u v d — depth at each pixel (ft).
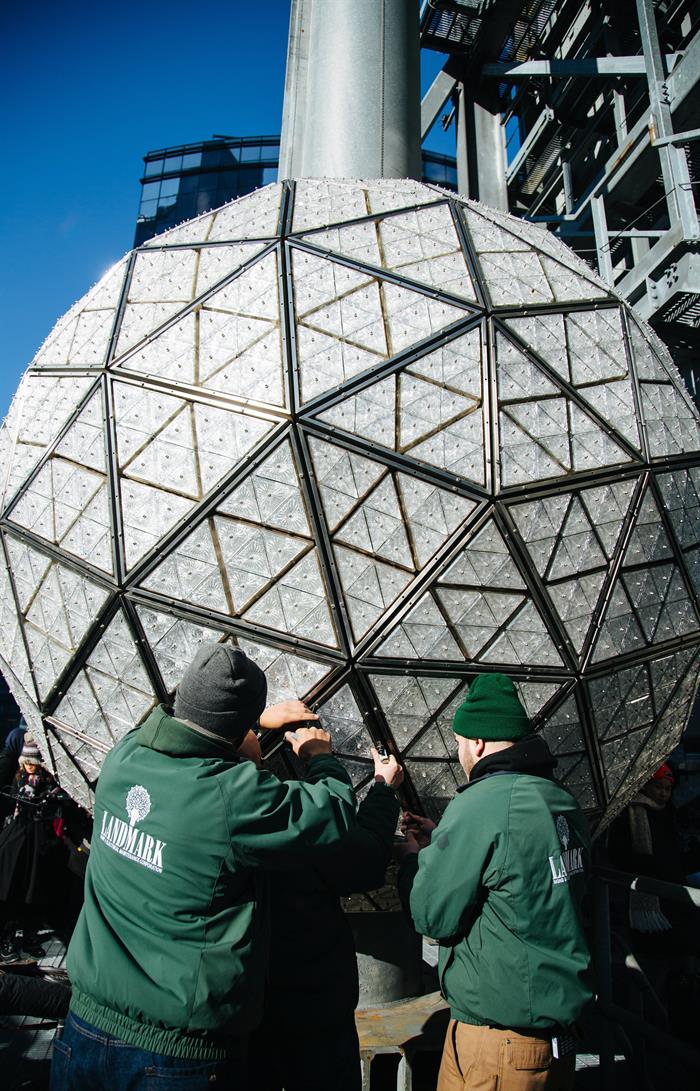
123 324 12.50
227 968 7.04
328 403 10.92
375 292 11.75
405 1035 12.22
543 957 7.62
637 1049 12.78
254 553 10.82
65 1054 7.31
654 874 17.17
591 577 11.66
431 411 11.16
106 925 7.50
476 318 11.80
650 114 39.06
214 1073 6.95
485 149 49.26
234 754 8.03
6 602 13.17
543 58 57.57
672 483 12.62
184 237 13.55
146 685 11.37
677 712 13.78
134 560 11.16
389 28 24.68
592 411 12.04
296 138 30.60
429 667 10.96
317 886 9.26
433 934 8.13
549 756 8.50
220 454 10.98
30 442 12.81
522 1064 7.66
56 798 18.24
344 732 11.06
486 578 11.04
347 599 10.78
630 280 40.19
